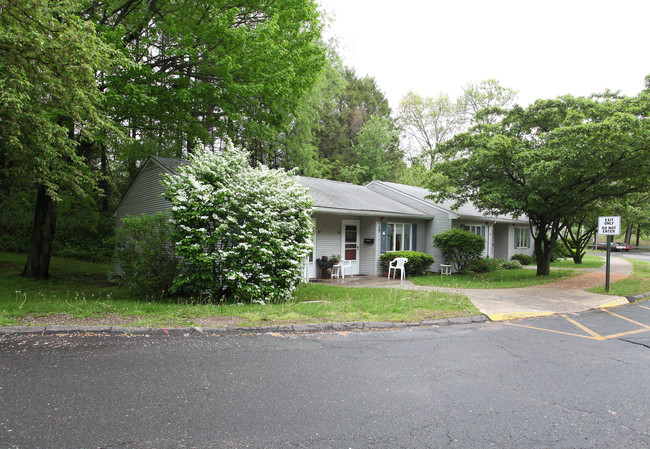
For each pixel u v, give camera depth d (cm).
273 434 310
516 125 1370
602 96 1287
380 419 340
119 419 328
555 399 389
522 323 748
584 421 342
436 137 4141
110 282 1322
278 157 2720
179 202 866
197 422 327
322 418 340
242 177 916
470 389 412
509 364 498
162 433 307
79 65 695
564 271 1769
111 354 495
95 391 383
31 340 541
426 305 846
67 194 1669
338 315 728
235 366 465
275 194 934
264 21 1285
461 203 1559
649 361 519
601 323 756
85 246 1980
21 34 640
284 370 456
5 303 745
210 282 873
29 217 1878
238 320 670
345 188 1869
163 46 1316
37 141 784
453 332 660
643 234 5572
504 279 1478
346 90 3956
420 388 412
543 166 1077
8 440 289
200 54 1111
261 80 1177
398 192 2016
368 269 1672
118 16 1137
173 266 942
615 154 1093
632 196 1590
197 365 464
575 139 1033
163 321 645
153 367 454
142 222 954
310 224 988
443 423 335
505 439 309
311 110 2409
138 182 1401
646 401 388
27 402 354
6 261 1576
